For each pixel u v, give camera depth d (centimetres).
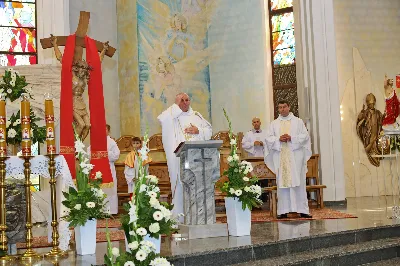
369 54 1523
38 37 1388
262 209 1224
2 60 1375
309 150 1028
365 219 938
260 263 682
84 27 809
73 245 731
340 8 1510
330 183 1281
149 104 1482
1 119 632
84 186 665
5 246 636
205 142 780
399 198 1290
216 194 1058
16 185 668
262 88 1550
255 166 1195
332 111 1306
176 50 1543
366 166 1475
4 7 1389
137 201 555
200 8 1600
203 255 660
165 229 603
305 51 1339
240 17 1584
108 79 1514
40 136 731
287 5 1566
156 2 1511
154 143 1359
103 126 818
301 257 715
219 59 1603
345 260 748
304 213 1013
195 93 1576
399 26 1561
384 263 766
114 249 488
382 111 1498
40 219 806
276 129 1029
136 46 1477
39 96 821
